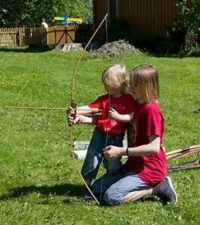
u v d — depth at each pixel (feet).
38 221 19.92
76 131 34.40
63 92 49.67
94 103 22.02
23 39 122.52
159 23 94.38
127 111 21.47
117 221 19.80
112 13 104.63
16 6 156.25
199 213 20.70
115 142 21.94
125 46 79.97
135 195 21.35
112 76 21.40
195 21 82.43
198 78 60.34
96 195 21.88
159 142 20.68
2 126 35.53
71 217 20.22
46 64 69.21
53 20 158.10
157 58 75.82
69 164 27.22
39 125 35.99
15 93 48.93
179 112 41.78
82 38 112.47
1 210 20.85
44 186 23.89
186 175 25.38
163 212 20.63
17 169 26.45
